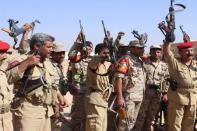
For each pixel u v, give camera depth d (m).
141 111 8.36
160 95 8.45
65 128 9.28
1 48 5.20
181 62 7.37
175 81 7.29
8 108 5.23
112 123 7.99
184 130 7.45
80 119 8.09
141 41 7.66
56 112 6.06
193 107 7.32
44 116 5.48
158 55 8.51
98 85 6.38
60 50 7.16
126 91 7.43
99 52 6.46
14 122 5.40
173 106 7.35
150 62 8.59
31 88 5.32
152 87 8.42
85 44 7.63
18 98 5.38
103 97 6.42
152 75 8.45
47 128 5.57
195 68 7.41
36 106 5.39
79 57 7.84
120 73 6.68
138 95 7.55
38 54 5.46
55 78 6.01
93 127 6.36
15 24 6.82
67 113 10.71
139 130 8.36
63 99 6.48
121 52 7.29
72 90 7.83
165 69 8.54
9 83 5.28
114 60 6.51
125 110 6.98
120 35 6.75
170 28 6.88
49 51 5.48
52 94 5.57
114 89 7.06
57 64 7.34
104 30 6.45
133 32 7.70
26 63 5.24
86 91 6.56
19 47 6.73
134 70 7.50
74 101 8.17
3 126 5.16
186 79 7.21
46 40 5.45
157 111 8.59
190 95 7.25
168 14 6.81
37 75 5.36
